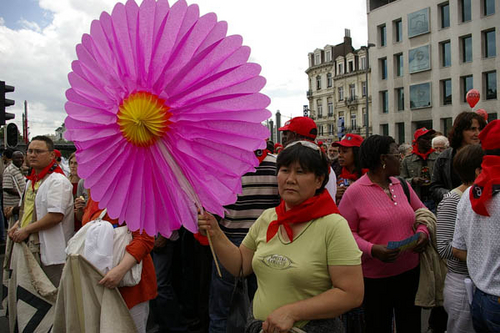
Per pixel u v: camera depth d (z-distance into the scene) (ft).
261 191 10.14
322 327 5.63
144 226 4.56
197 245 13.97
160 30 3.93
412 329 9.34
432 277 9.13
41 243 11.05
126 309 8.18
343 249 5.49
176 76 3.99
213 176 4.43
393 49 121.80
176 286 14.57
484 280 6.61
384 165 9.14
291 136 11.65
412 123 118.01
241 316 6.63
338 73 180.75
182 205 4.53
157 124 4.17
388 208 8.88
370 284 9.07
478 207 6.59
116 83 4.01
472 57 103.45
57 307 8.06
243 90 4.12
